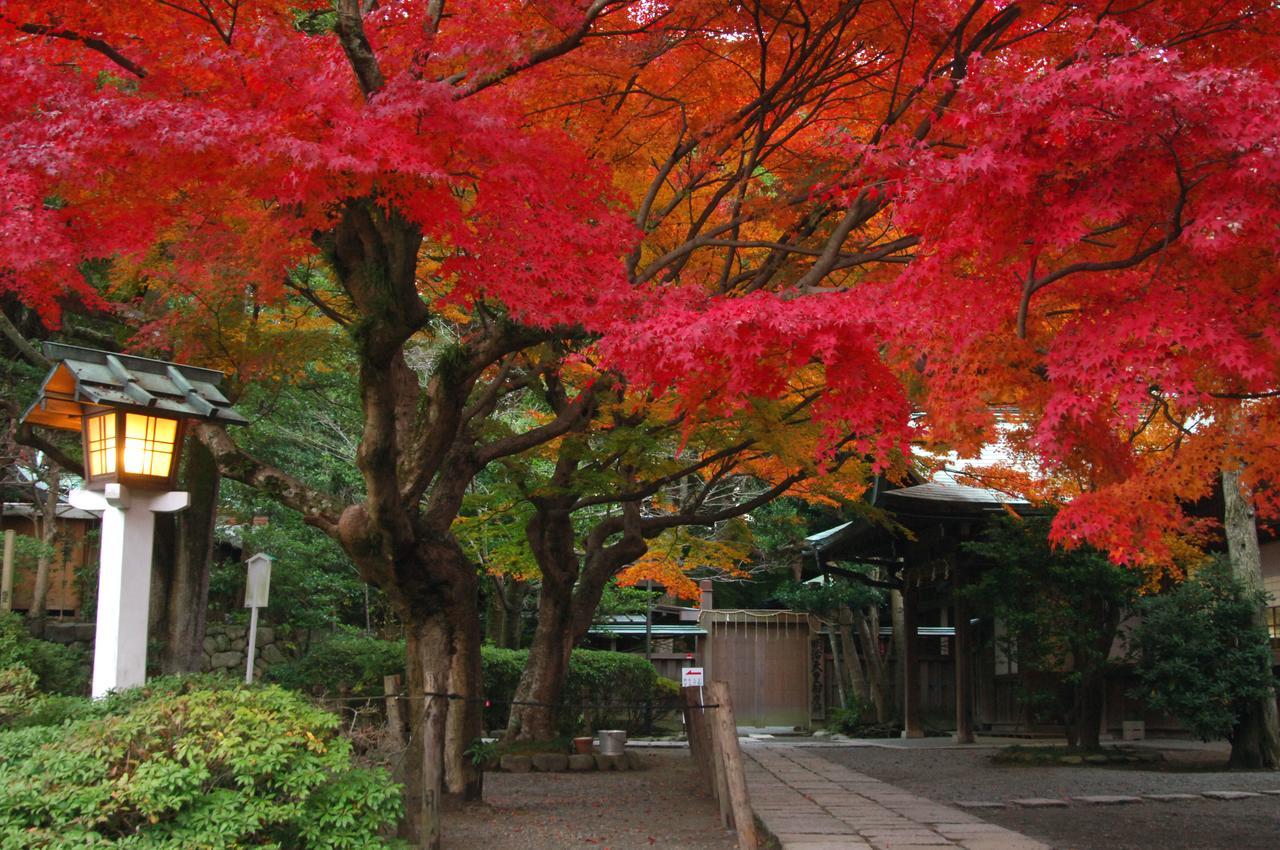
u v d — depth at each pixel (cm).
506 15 709
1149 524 608
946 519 1708
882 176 684
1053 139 466
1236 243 464
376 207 666
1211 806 1017
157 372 723
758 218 919
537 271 614
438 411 844
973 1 743
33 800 490
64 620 1641
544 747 1364
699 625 2489
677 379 586
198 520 1337
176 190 653
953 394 595
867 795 990
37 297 723
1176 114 436
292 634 1748
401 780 681
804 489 1443
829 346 532
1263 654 1334
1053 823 907
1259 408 625
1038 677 1755
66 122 520
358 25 631
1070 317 661
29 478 1731
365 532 857
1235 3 618
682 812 929
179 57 611
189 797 507
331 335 1059
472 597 948
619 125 898
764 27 816
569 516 1403
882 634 2611
